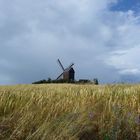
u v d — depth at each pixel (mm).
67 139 9383
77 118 10016
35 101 11758
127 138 9734
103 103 11305
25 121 10062
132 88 13766
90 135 9750
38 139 9539
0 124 10141
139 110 10930
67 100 11602
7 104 11266
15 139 9625
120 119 9977
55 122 9836
